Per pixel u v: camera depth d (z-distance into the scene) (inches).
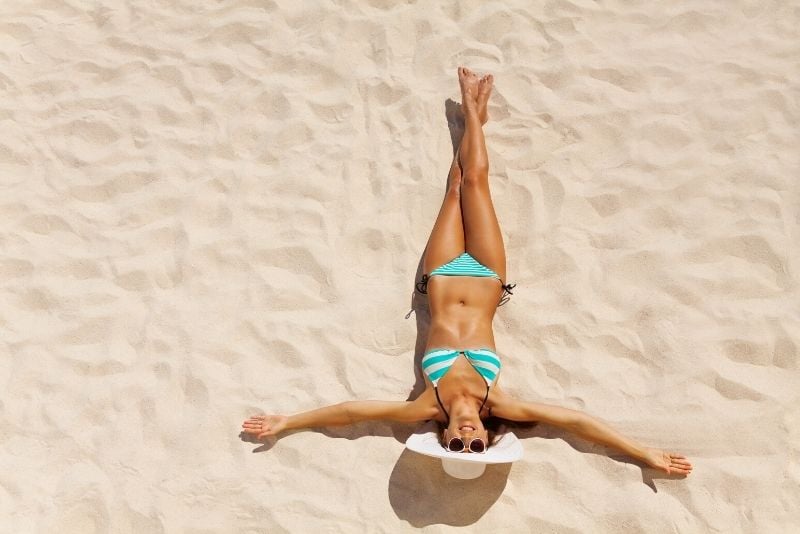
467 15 191.5
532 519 138.7
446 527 139.0
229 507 143.7
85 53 199.3
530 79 182.2
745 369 150.2
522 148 175.2
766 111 176.1
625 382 150.7
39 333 164.7
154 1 204.7
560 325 156.2
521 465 143.3
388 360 156.5
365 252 167.8
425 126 178.5
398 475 144.2
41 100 193.9
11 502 146.6
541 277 161.9
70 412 155.6
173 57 195.5
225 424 151.6
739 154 171.8
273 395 153.9
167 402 154.9
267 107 186.5
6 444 153.0
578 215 167.2
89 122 189.0
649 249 162.4
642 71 182.2
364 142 179.3
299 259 167.6
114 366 159.8
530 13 190.4
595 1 191.9
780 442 143.2
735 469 141.3
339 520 140.9
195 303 164.9
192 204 176.1
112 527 143.4
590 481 141.6
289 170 178.1
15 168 185.5
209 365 157.6
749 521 137.3
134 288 168.2
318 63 189.5
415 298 161.3
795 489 139.3
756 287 157.6
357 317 160.1
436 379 144.3
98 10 205.9
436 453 134.3
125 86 193.5
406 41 190.1
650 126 175.5
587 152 173.9
